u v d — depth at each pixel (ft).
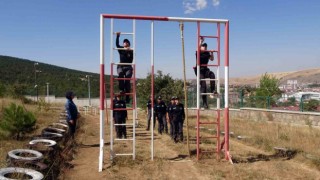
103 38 37.47
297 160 40.78
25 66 360.89
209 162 38.99
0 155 37.40
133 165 37.40
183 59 39.24
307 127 72.69
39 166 31.86
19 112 51.57
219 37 39.17
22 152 34.37
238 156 42.70
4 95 127.85
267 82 145.28
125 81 40.22
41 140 41.37
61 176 32.65
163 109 63.87
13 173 27.96
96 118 114.73
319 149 45.75
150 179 32.48
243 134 61.05
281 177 33.47
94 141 55.31
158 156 41.75
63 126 63.82
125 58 39.47
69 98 49.06
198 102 39.17
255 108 100.68
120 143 52.08
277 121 87.97
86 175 33.86
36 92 225.15
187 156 42.04
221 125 78.48
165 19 37.76
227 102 40.16
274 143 50.03
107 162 38.70
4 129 50.52
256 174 34.14
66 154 42.14
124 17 37.09
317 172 35.65
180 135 53.47
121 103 52.19
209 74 40.75
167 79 108.88
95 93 281.33
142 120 102.37
